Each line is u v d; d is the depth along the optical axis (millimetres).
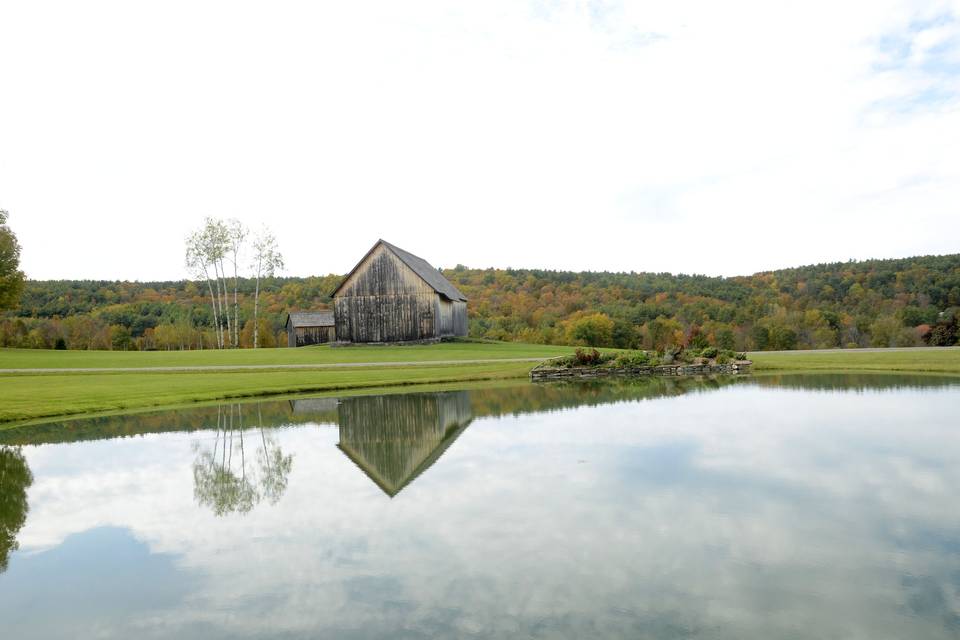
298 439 13477
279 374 29188
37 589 6098
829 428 12969
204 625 5219
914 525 7145
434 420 15547
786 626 4918
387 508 8203
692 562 6199
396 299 49188
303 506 8445
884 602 5309
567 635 4801
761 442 11703
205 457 11914
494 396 20719
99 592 5980
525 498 8438
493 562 6293
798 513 7609
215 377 27906
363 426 14938
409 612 5262
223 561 6629
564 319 101312
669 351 30391
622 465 10141
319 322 68625
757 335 79125
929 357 29203
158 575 6344
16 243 53500
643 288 116688
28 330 88438
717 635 4785
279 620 5234
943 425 13102
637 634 4812
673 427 13523
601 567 6105
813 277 102500
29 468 11328
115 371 31531
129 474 10734
